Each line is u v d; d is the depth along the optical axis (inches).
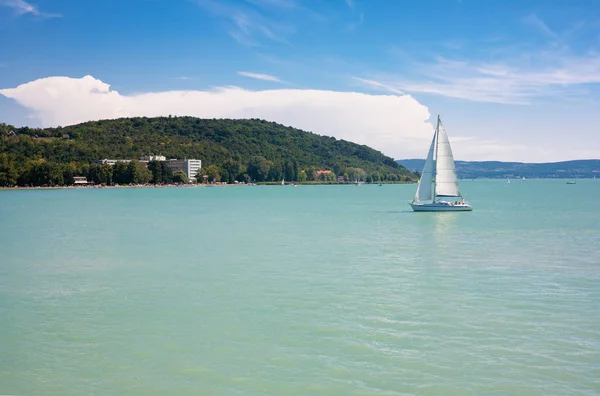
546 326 1181.7
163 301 1412.4
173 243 2586.1
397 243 2541.8
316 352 1039.6
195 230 3225.9
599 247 2377.0
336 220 3924.7
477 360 997.2
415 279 1670.8
